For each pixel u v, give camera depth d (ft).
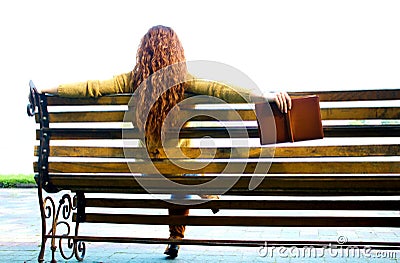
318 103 12.78
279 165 12.89
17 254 18.17
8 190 50.21
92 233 23.57
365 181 12.63
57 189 14.03
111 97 13.58
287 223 14.10
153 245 20.08
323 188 12.86
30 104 13.70
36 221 27.71
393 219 13.97
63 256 15.96
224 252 18.49
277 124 12.80
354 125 12.93
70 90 13.51
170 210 16.58
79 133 13.75
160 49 13.70
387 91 12.77
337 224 14.07
